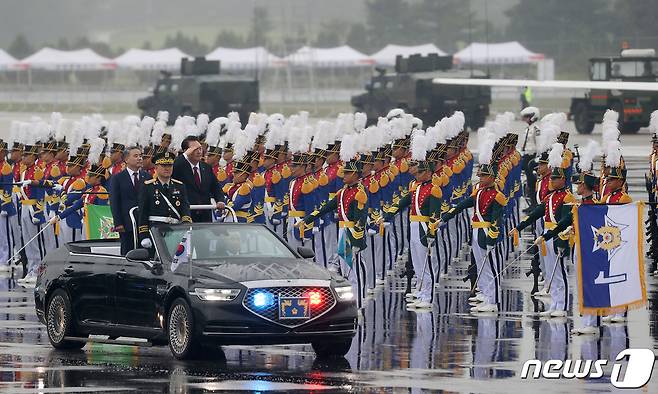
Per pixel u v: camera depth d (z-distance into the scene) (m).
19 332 63.44
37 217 85.31
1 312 70.31
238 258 55.31
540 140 73.31
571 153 79.44
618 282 60.12
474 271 75.50
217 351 56.69
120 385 48.06
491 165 69.38
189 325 52.91
